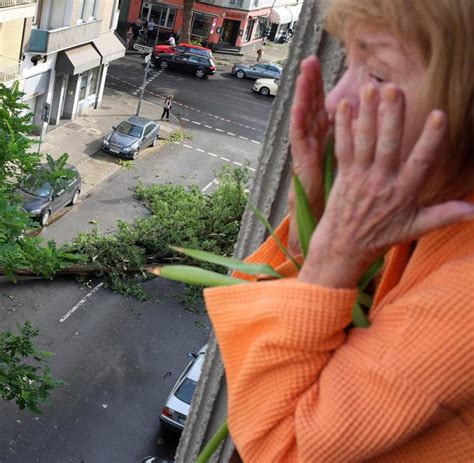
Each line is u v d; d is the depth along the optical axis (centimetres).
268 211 232
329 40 210
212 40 5078
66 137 3145
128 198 2753
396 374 124
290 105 222
